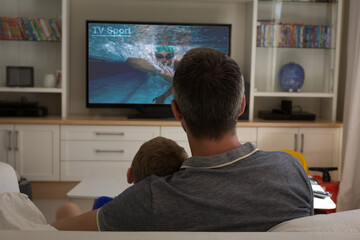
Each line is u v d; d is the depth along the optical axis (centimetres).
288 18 450
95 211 104
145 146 130
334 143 440
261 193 101
